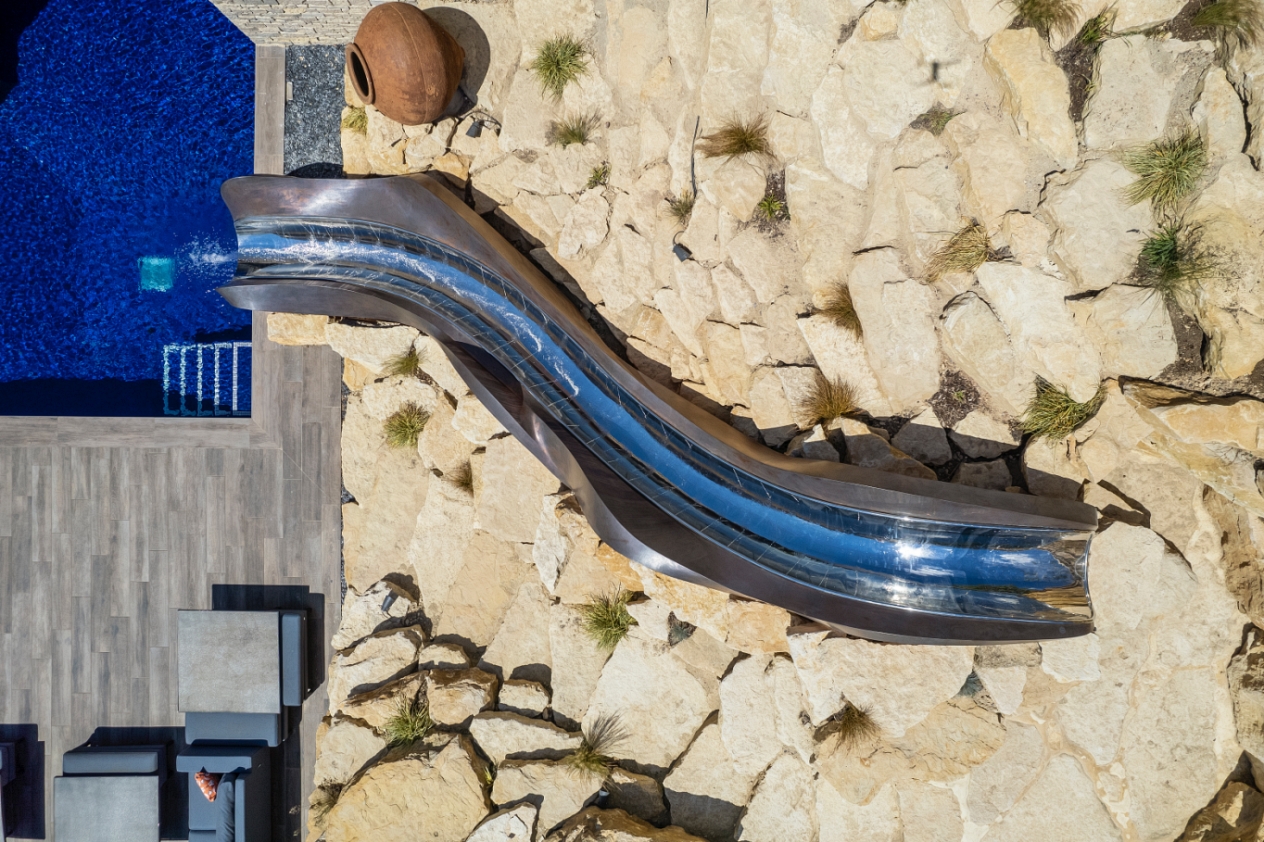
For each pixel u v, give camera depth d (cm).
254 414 859
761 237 699
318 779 783
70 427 865
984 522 583
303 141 846
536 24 750
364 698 788
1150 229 575
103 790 817
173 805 859
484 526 800
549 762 744
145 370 950
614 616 756
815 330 683
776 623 690
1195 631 607
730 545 685
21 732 875
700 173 695
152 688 868
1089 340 603
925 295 649
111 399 951
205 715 828
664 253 738
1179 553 607
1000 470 651
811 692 667
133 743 866
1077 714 629
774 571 664
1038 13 583
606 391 767
